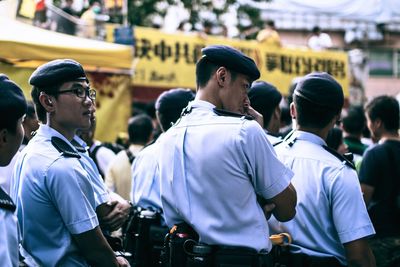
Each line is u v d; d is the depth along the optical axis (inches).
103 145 279.3
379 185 209.0
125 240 203.2
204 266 143.9
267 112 198.2
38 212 146.5
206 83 150.9
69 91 152.6
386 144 210.4
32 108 224.1
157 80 440.5
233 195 143.4
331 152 161.8
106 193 167.0
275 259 157.2
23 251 149.5
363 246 155.1
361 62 573.0
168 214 152.3
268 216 149.5
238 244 142.9
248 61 149.7
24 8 300.2
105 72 327.9
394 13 843.4
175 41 447.5
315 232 159.8
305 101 162.1
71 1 507.2
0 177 188.7
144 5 701.3
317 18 858.1
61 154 147.8
